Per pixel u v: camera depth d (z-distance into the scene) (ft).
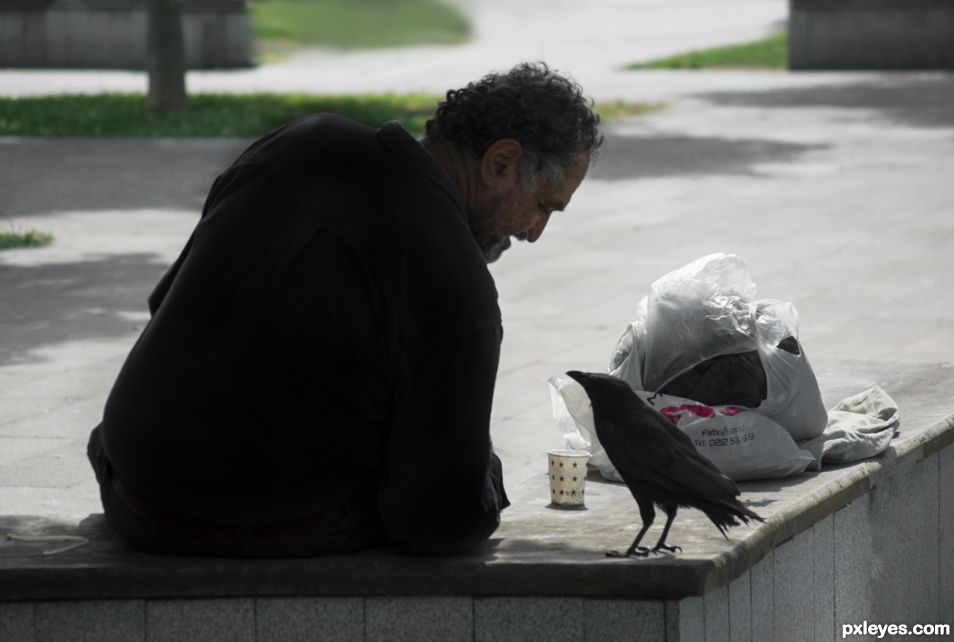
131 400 27.71
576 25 360.89
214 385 26.84
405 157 27.14
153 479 27.63
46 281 101.91
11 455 60.29
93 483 56.18
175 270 29.30
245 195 27.35
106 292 97.86
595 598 27.17
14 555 28.76
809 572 32.65
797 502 31.53
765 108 218.79
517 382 71.61
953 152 165.99
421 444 26.84
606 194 141.38
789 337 35.96
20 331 85.76
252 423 26.89
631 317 87.20
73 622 28.04
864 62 280.10
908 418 40.45
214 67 300.61
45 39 306.55
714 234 117.80
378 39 286.05
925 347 76.18
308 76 281.13
